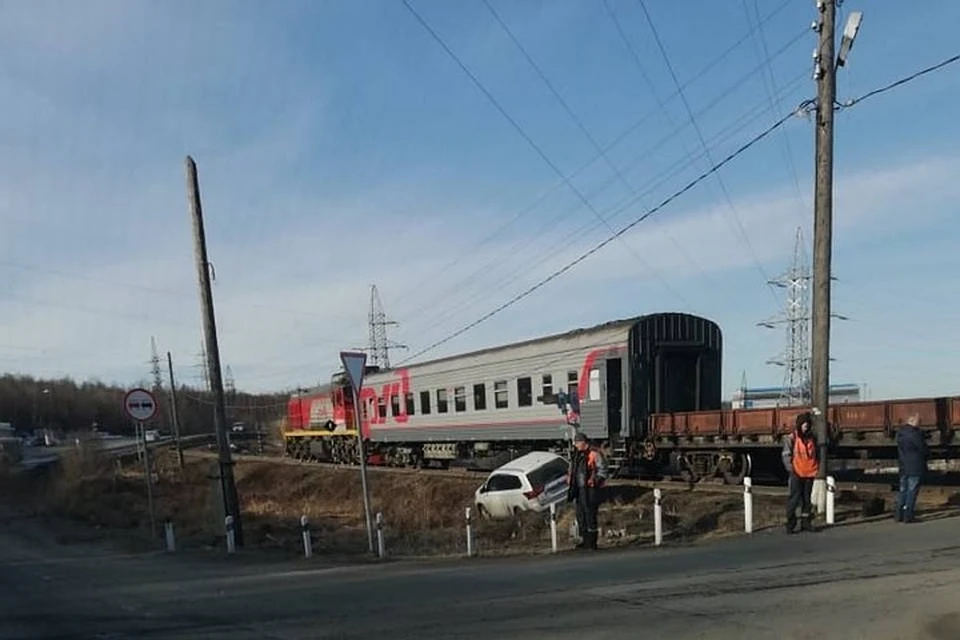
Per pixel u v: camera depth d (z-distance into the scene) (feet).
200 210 64.80
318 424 170.81
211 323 64.49
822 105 53.72
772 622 24.90
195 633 27.61
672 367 85.71
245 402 421.59
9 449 226.79
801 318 213.46
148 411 66.44
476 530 62.23
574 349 90.74
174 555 55.93
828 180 53.72
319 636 26.14
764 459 74.38
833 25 53.31
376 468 134.82
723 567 35.27
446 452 119.14
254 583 39.65
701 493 66.28
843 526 45.83
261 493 138.21
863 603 26.68
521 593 31.96
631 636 24.13
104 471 154.20
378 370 156.15
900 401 58.03
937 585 28.76
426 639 24.94
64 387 409.69
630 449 84.12
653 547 45.27
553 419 93.45
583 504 47.26
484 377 106.73
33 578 46.32
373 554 51.31
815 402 53.26
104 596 37.63
